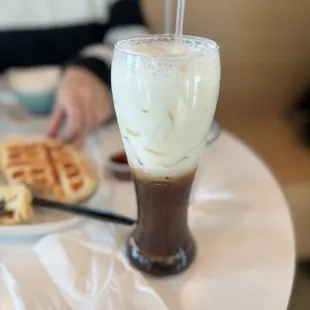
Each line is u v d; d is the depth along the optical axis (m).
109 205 0.49
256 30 1.28
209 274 0.40
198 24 1.24
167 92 0.32
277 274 0.40
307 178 1.14
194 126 0.34
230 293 0.38
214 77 0.34
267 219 0.48
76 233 0.44
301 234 1.14
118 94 0.34
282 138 1.31
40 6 1.04
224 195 0.52
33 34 1.05
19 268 0.39
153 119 0.33
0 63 1.05
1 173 0.53
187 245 0.41
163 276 0.39
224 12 1.24
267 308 0.36
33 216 0.46
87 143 0.64
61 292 0.37
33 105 0.73
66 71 0.77
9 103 0.78
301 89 1.38
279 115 1.41
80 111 0.67
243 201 0.51
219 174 0.57
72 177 0.51
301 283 0.92
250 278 0.39
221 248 0.43
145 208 0.39
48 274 0.38
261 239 0.45
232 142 0.66
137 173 0.38
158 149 0.35
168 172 0.37
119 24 1.05
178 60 0.32
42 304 0.35
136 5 1.07
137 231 0.41
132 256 0.41
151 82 0.32
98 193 0.51
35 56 1.06
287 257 0.42
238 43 1.29
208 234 0.45
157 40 0.38
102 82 0.75
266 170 0.58
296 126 1.34
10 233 0.43
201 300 0.37
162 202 0.38
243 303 0.36
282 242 0.44
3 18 1.04
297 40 1.32
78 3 1.06
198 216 0.48
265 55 1.32
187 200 0.40
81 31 1.07
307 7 1.28
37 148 0.56
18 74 0.82
